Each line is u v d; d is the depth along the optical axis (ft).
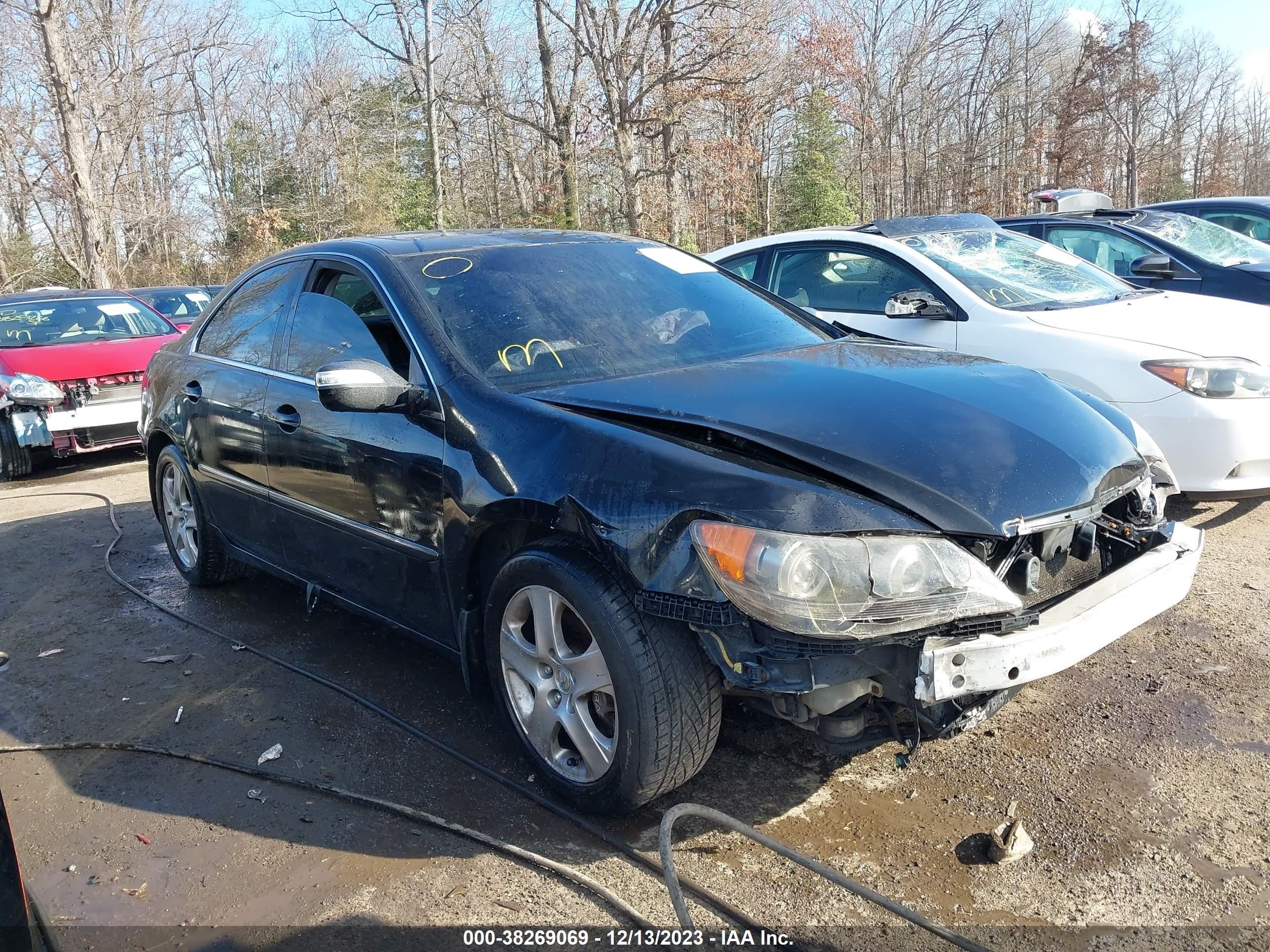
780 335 12.07
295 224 126.11
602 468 8.48
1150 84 141.90
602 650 8.41
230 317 14.52
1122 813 8.98
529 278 11.55
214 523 14.82
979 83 163.32
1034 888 8.04
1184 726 10.40
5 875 5.99
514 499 8.95
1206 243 26.32
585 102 97.19
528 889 8.20
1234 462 14.94
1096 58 142.00
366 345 11.43
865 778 9.70
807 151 127.65
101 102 106.11
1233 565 14.93
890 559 7.46
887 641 7.48
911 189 165.58
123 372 27.58
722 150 106.01
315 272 12.75
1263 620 12.89
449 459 9.71
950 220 20.86
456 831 8.98
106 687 12.58
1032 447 8.66
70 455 29.66
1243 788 9.26
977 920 7.70
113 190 111.65
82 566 17.97
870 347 11.46
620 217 107.86
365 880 8.39
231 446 13.44
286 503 12.41
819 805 9.27
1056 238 27.20
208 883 8.46
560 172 97.86
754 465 8.10
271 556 13.43
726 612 7.62
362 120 127.75
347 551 11.53
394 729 11.00
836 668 7.60
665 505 8.01
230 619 14.71
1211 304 18.21
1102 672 11.73
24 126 105.29
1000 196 159.12
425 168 128.98
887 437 8.41
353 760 10.35
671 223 103.60
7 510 23.07
